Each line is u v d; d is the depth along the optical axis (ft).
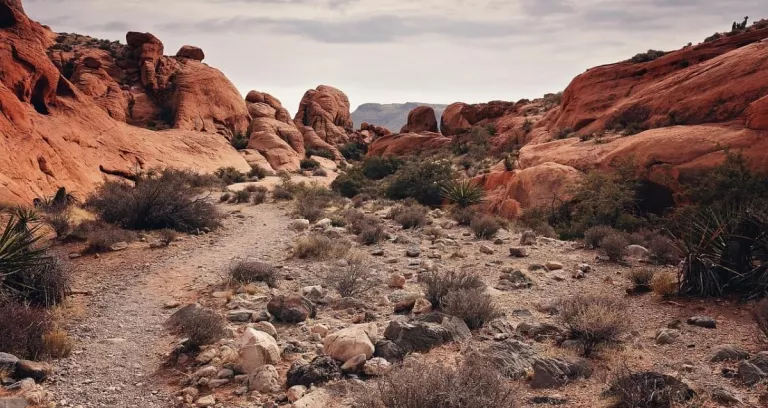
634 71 122.42
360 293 34.14
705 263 32.30
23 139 88.94
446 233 61.87
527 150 109.40
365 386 19.60
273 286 36.45
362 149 304.50
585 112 123.65
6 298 27.71
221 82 232.12
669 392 17.11
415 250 48.08
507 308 30.53
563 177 82.74
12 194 71.26
